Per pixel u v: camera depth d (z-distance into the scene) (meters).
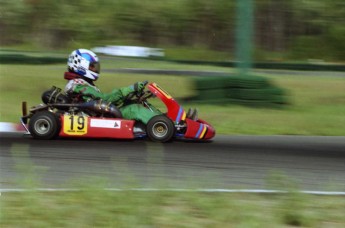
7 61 30.23
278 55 41.41
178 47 45.62
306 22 43.59
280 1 44.03
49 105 10.99
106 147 10.25
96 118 10.74
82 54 11.09
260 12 43.50
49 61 31.42
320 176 8.52
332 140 12.35
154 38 46.38
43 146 10.20
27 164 8.50
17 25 42.69
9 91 19.58
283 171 8.78
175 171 8.45
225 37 45.97
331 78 27.95
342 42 42.31
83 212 5.82
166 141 10.86
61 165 8.61
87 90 10.94
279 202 6.53
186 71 30.05
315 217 5.92
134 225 5.47
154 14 47.38
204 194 6.75
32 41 42.00
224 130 13.27
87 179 7.40
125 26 46.78
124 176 7.80
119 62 35.81
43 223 5.47
